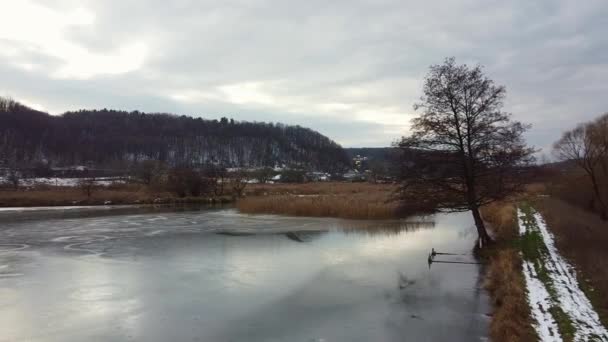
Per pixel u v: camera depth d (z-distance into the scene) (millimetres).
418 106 23734
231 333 12672
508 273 16859
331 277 19031
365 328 13008
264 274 19703
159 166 84000
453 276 18797
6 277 19312
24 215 47438
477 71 22406
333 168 190250
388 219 40062
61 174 114688
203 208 56156
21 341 12125
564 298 14203
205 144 194125
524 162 22109
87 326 13266
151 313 14430
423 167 23297
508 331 11586
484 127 22109
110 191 74688
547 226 29297
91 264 22031
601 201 37531
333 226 36125
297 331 12797
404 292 16625
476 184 23219
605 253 20328
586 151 40250
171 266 21500
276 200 49219
